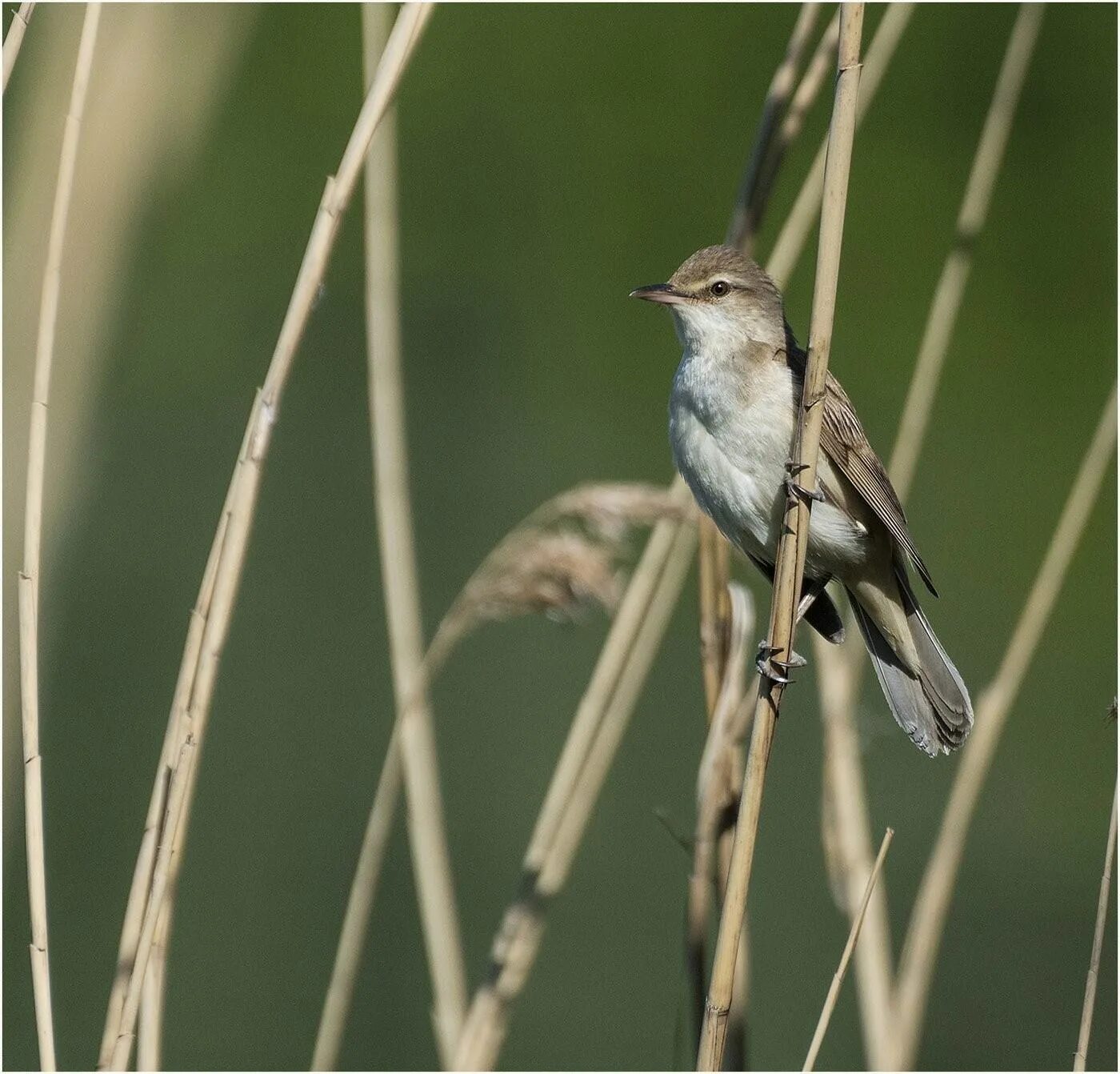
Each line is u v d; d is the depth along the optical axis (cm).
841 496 698
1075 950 1211
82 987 1128
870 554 702
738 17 1936
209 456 1680
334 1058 658
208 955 1145
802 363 697
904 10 693
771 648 548
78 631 1390
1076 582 1764
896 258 1930
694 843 643
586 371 1880
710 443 686
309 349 1831
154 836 541
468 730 1327
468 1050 649
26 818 523
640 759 1275
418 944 1147
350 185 542
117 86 771
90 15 544
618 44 1950
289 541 1562
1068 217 1922
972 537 1814
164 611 1441
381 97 542
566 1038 1115
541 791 1273
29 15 547
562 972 1143
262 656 1421
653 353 1864
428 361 1855
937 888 679
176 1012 1116
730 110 1934
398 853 1193
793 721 1265
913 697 701
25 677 525
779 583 552
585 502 638
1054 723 1603
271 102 1914
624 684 685
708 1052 534
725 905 539
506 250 1930
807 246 1925
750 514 685
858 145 1934
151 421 1723
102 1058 524
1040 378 1897
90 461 766
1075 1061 516
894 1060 654
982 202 721
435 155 1936
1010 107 724
